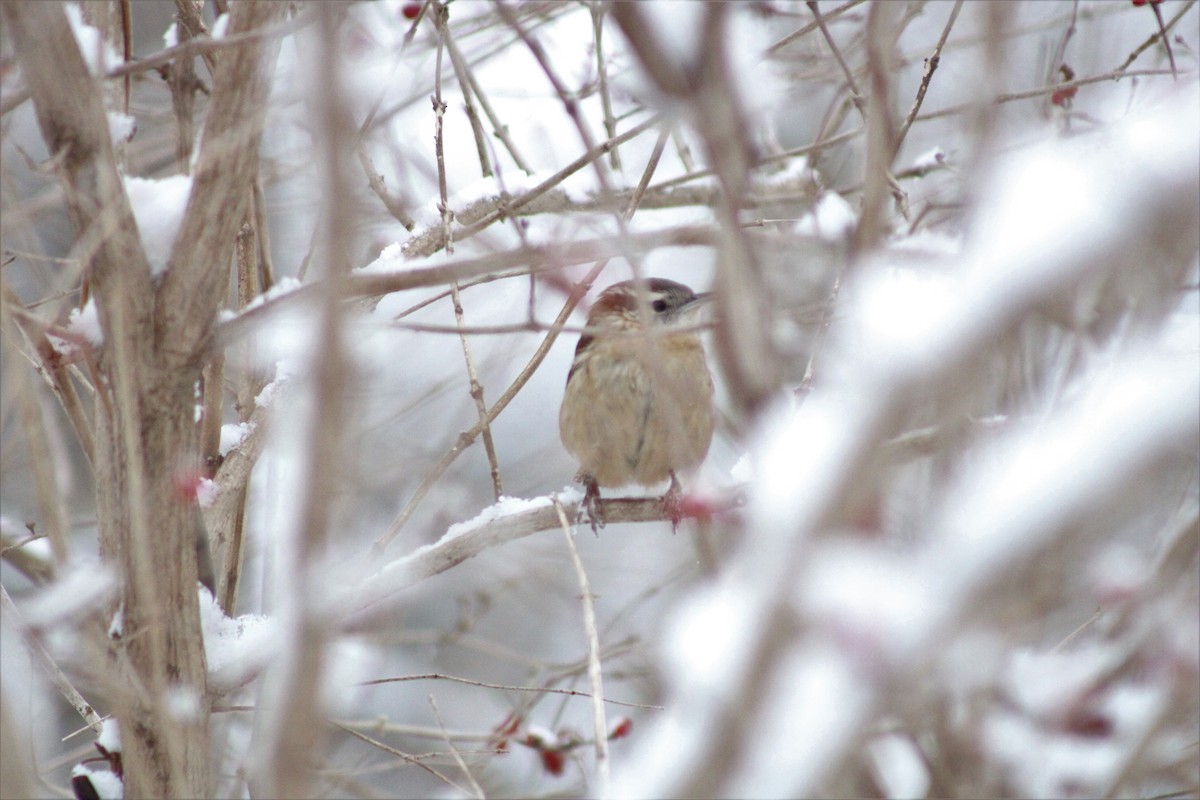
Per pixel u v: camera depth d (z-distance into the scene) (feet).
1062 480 14.93
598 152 28.17
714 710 14.89
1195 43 45.75
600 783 19.44
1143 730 21.13
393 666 57.93
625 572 60.75
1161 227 14.08
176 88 30.17
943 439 13.79
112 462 24.66
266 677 27.12
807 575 13.83
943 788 19.88
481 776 41.42
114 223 21.44
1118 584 23.25
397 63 28.19
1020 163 19.26
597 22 37.40
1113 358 20.70
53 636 25.70
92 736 43.91
